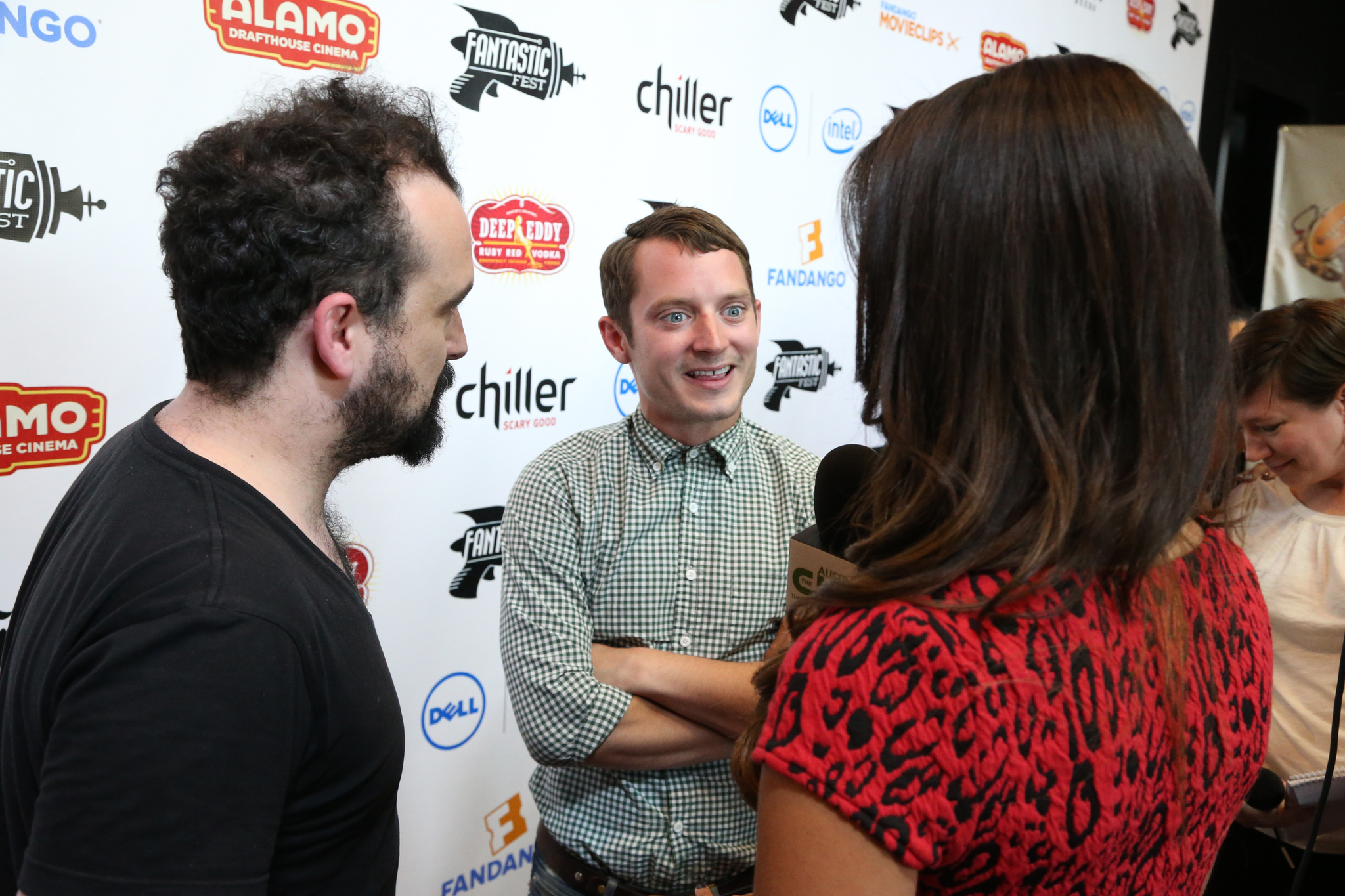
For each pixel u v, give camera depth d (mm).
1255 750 564
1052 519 458
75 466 1388
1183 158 486
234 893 623
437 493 1787
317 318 732
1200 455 495
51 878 593
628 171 1965
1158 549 482
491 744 1949
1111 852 473
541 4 1773
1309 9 4008
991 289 477
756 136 2188
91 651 623
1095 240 468
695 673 1170
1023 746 448
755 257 2248
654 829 1244
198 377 754
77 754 600
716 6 2051
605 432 1344
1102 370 477
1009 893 466
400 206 767
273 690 655
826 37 2283
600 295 1968
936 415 509
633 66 1932
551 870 1326
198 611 631
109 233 1376
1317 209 3320
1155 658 508
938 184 495
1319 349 1354
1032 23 2791
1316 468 1403
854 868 451
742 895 1119
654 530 1273
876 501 545
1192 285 488
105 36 1333
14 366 1317
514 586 1240
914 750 445
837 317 2463
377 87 889
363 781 751
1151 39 3188
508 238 1795
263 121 761
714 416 1253
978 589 470
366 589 1721
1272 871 1439
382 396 788
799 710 469
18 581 1351
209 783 617
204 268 714
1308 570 1437
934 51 2541
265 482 757
